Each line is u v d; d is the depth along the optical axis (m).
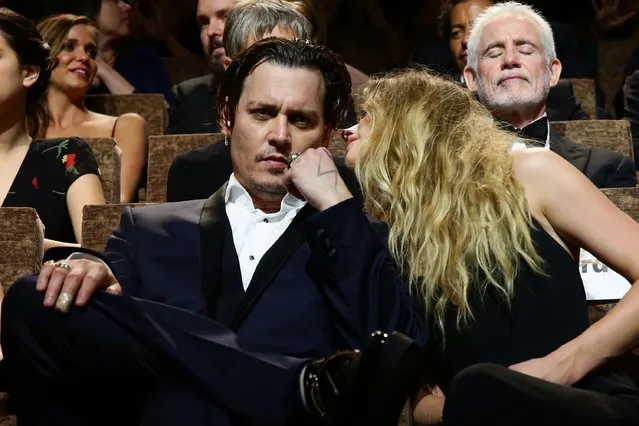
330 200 5.23
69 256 5.34
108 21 11.90
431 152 5.66
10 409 5.93
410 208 5.55
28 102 8.16
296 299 5.30
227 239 5.50
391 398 4.48
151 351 4.87
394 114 5.79
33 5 12.04
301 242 5.42
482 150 5.66
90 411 5.09
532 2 13.79
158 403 4.87
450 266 5.37
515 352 5.27
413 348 4.49
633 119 10.37
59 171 7.86
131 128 9.79
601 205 5.39
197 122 9.86
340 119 5.74
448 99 5.83
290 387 4.77
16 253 6.36
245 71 5.58
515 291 5.33
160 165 8.38
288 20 7.89
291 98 5.48
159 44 13.35
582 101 10.63
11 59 7.88
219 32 9.57
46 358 4.96
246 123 5.53
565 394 4.81
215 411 4.84
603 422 4.76
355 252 5.13
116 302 4.91
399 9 14.90
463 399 4.77
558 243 5.45
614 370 5.34
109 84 11.51
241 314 5.26
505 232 5.39
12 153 7.90
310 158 5.32
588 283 6.59
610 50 12.79
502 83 8.23
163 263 5.46
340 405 4.57
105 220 6.78
